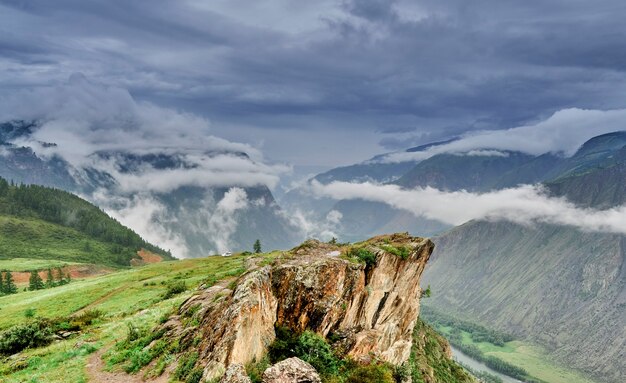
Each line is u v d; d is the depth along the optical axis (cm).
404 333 6769
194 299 5047
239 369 3127
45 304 9025
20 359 4488
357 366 4431
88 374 3778
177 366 3566
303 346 4225
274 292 4709
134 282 10344
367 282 5653
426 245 6881
